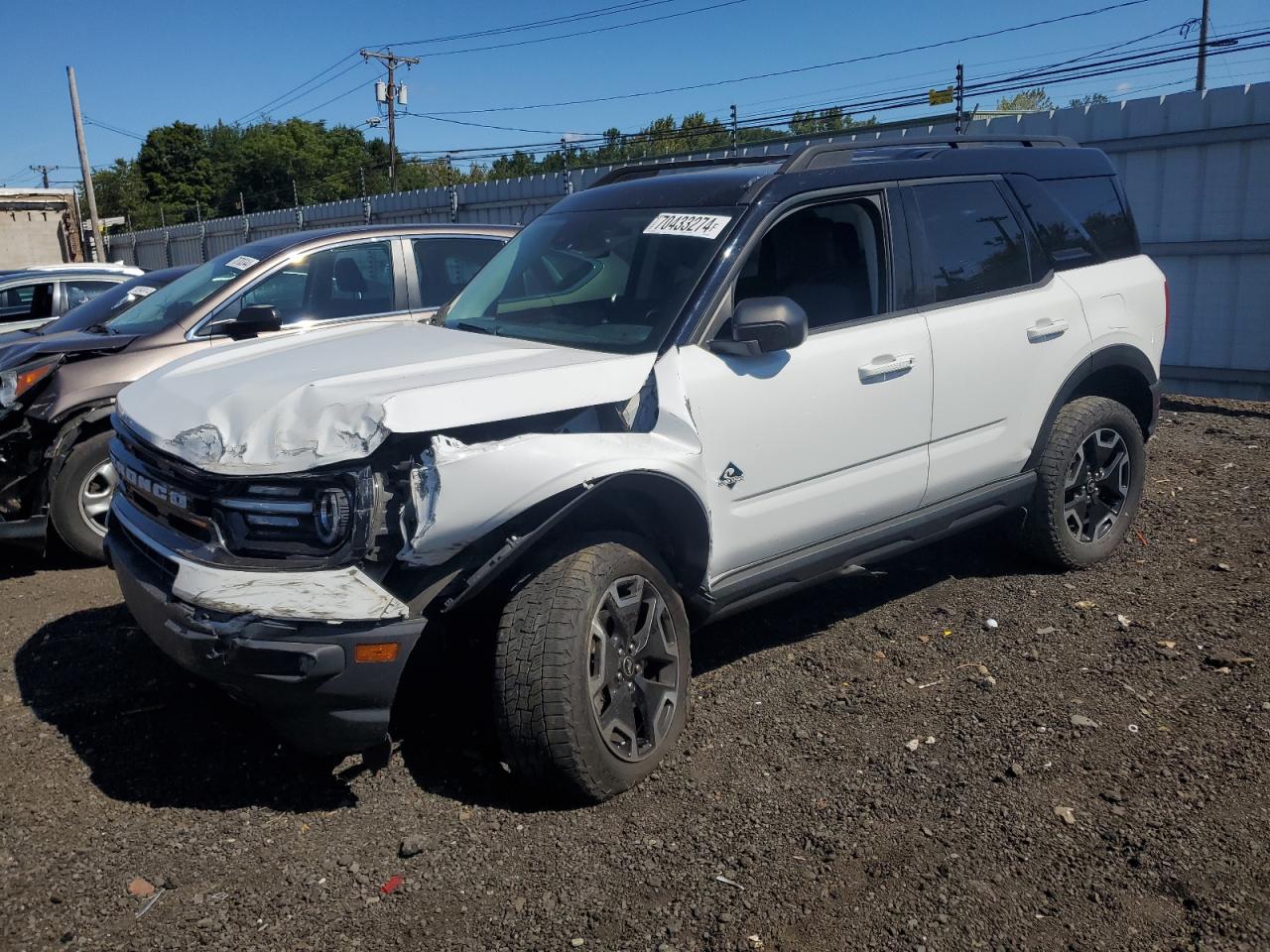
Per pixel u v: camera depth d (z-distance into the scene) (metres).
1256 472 6.81
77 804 3.31
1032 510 4.91
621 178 5.06
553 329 3.93
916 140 4.75
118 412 3.81
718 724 3.75
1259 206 8.85
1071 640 4.34
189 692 4.08
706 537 3.55
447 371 3.35
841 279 4.07
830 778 3.37
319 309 6.44
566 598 3.11
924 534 4.38
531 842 3.07
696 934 2.66
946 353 4.28
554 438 3.17
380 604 2.89
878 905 2.75
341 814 3.25
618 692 3.30
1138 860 2.90
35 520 5.56
